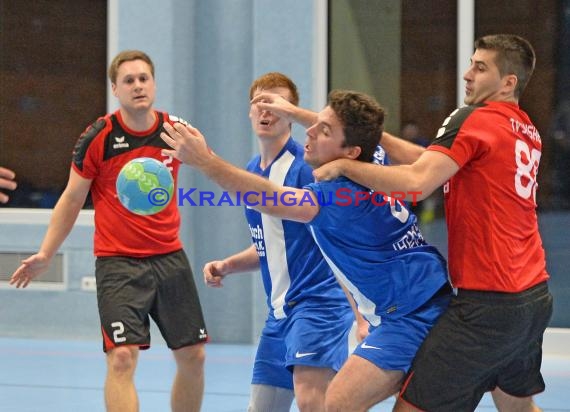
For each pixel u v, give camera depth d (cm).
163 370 1714
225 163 839
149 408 1388
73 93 2086
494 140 868
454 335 860
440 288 892
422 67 1955
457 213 881
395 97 1973
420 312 886
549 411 1376
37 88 2098
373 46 1977
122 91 1084
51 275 2053
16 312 2075
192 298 1128
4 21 2100
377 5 1970
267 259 1061
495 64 905
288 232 1038
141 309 1075
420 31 1953
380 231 883
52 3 2083
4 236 2066
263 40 1959
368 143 879
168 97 1991
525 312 867
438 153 853
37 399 1441
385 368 866
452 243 888
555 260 1902
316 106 1962
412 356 871
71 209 1109
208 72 1997
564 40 1881
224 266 1141
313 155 891
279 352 1060
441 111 1948
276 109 958
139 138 1101
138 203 1084
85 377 1628
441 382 860
